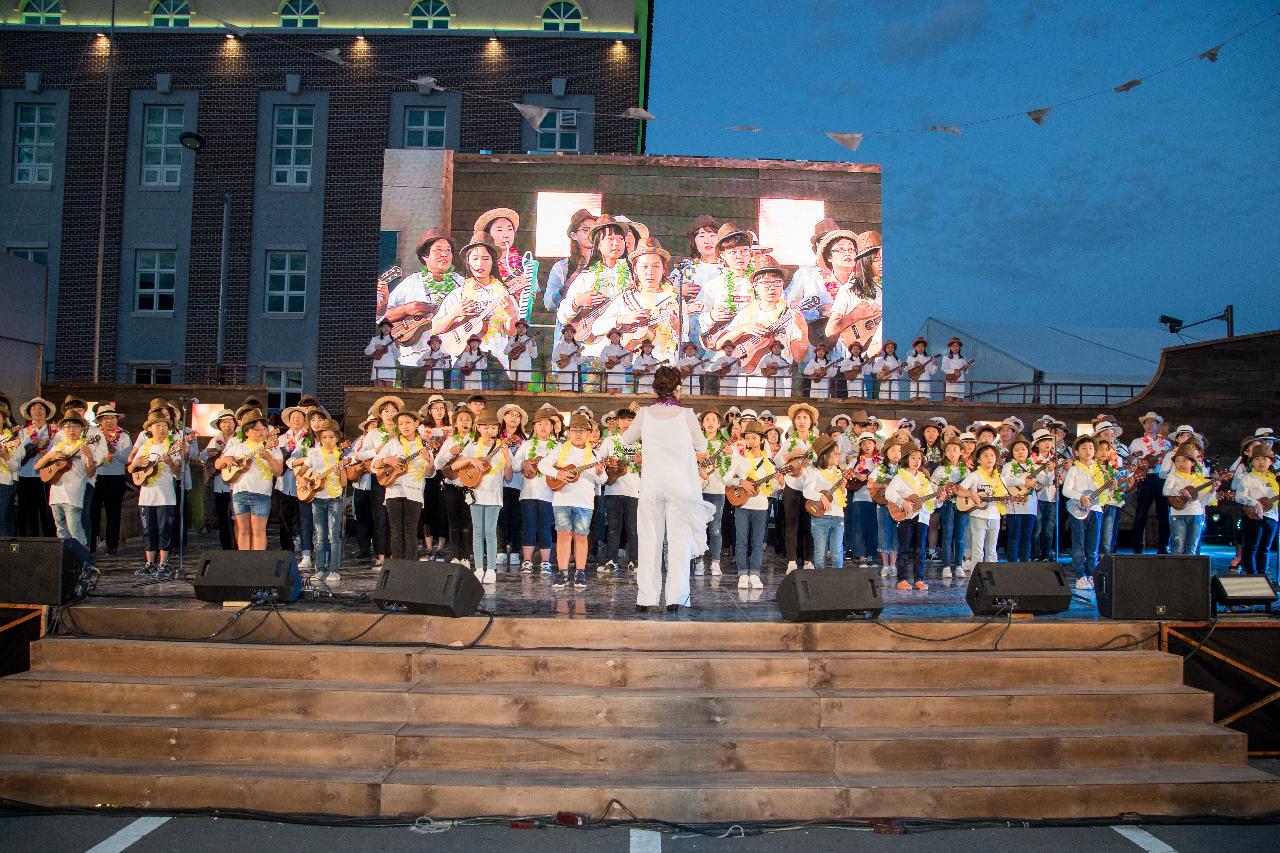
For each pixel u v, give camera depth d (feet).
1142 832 19.92
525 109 42.34
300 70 85.61
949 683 23.62
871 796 20.15
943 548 40.50
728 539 47.78
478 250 71.26
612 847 18.58
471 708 22.02
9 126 85.97
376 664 23.22
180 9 86.63
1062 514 54.08
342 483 33.47
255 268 85.46
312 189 85.51
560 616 25.43
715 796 19.92
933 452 41.22
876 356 70.08
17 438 38.63
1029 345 86.43
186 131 85.81
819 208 71.31
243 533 32.71
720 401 62.75
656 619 25.08
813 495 33.73
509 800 19.93
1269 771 24.31
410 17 86.22
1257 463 37.63
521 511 37.58
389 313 71.36
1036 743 21.62
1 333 53.36
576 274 70.85
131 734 21.44
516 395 62.34
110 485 42.70
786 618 25.02
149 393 67.77
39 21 86.74
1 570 24.79
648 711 21.99
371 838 18.89
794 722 22.21
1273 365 63.16
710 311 70.38
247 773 20.51
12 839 18.63
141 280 85.92
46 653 23.67
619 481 37.96
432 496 41.60
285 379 85.30
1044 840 19.38
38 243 85.76
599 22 85.76
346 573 36.81
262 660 23.36
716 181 71.46
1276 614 26.37
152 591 28.60
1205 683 25.50
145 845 18.42
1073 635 25.20
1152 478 45.27
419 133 85.40
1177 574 25.58
